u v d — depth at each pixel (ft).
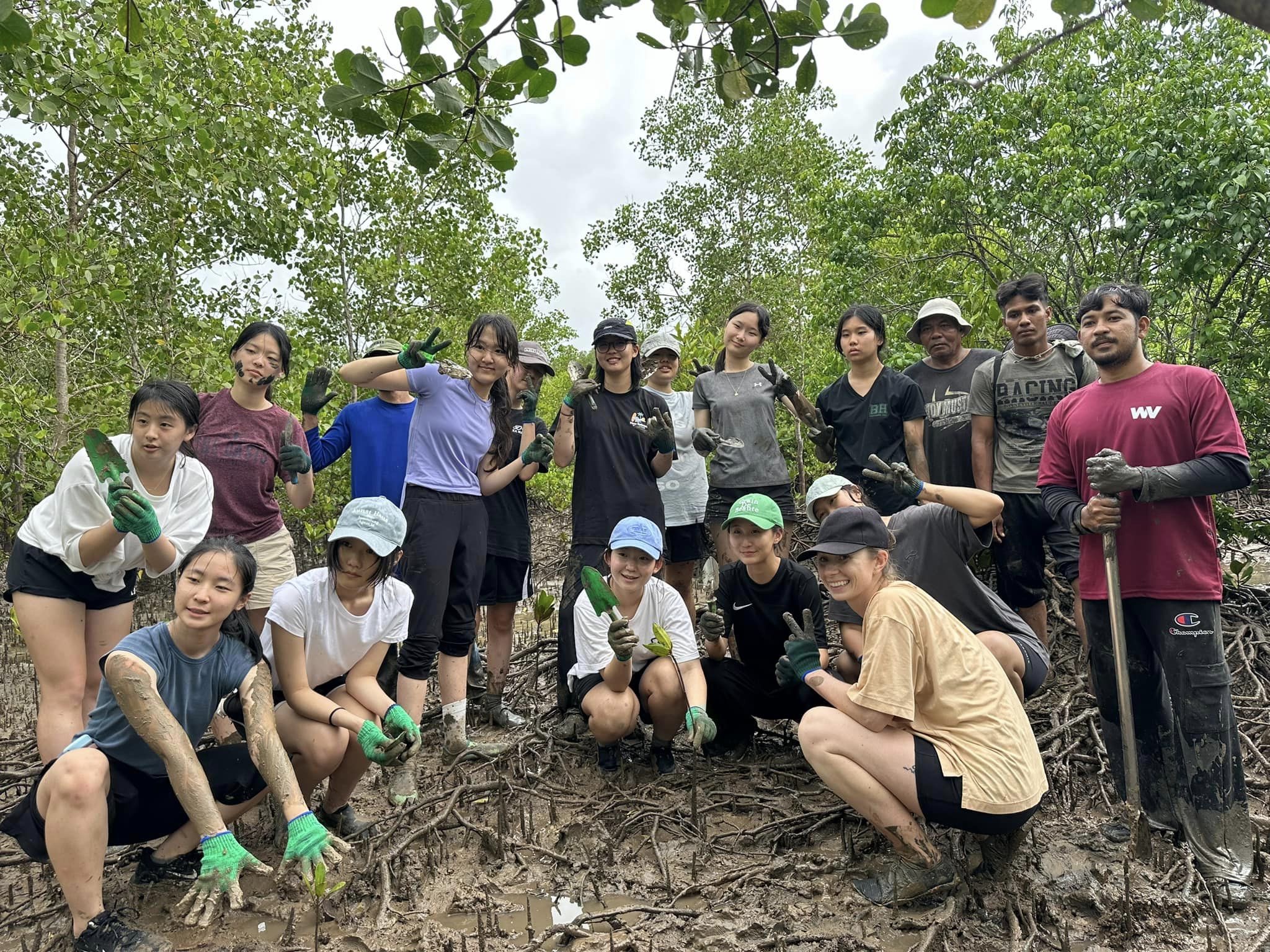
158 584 25.53
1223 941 8.36
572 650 13.52
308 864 8.10
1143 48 29.45
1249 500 27.20
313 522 26.84
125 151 23.75
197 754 8.87
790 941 8.55
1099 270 23.22
